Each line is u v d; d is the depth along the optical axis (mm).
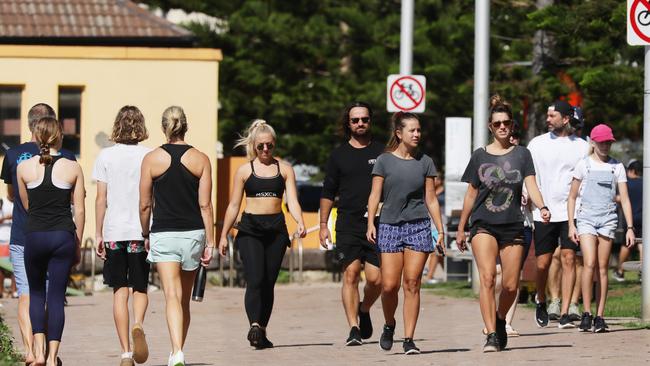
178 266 32812
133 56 81750
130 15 89750
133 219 34375
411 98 60531
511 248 36250
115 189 34406
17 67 80750
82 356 37781
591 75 75438
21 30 86750
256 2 108375
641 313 44062
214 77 82500
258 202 38875
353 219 38906
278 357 36500
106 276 34781
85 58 81375
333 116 106438
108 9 89750
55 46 82625
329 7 110125
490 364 33562
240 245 39125
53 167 33531
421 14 104500
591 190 42906
